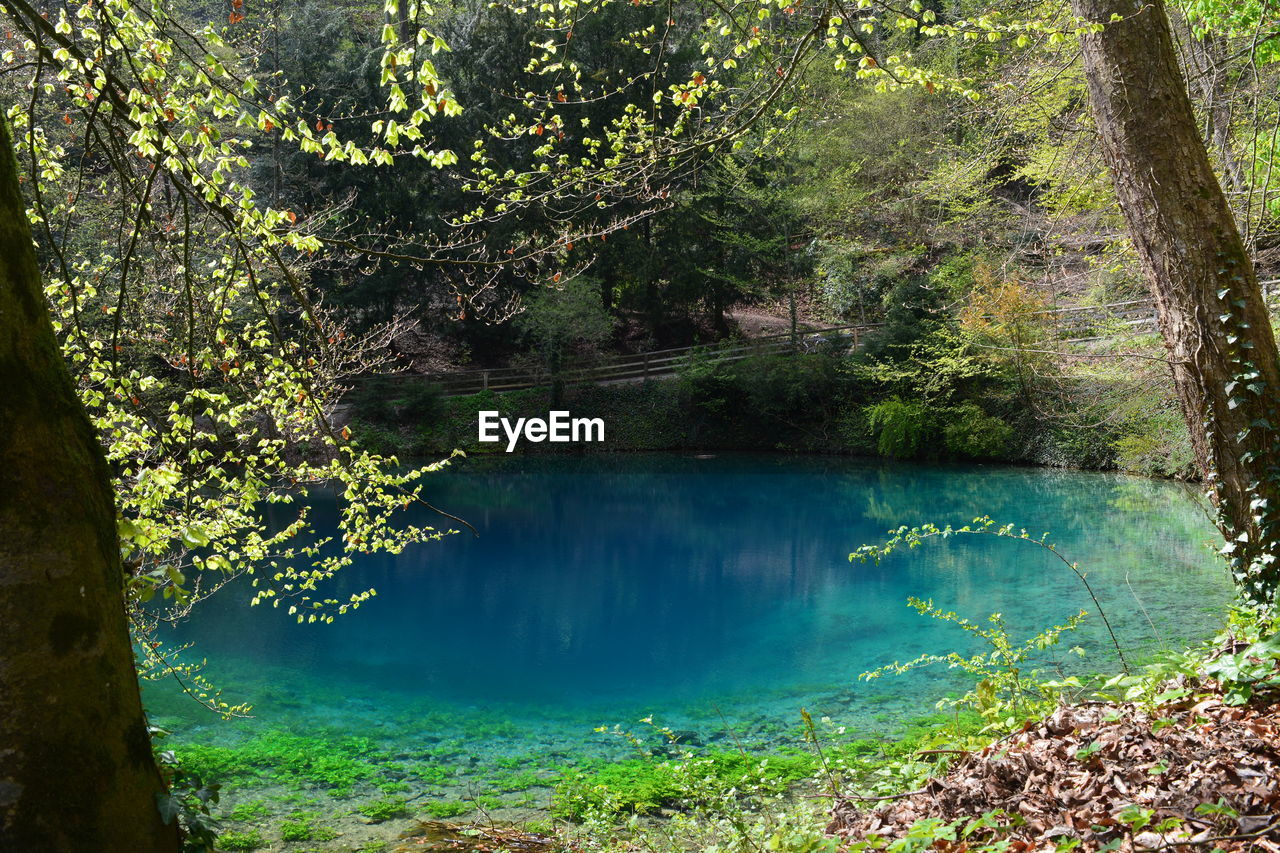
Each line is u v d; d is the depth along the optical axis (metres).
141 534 2.67
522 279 24.17
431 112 2.89
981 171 8.92
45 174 3.86
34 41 3.45
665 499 18.06
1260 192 6.84
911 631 8.52
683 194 24.02
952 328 19.92
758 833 3.50
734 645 8.48
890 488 18.11
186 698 7.08
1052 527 13.20
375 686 7.44
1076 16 4.45
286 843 4.62
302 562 12.50
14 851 1.55
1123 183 4.42
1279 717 3.08
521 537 14.62
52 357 1.73
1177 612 8.16
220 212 3.46
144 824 1.74
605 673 7.75
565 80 21.39
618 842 4.16
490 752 5.96
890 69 4.33
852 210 22.23
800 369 23.30
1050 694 4.14
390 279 22.56
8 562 1.58
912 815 3.21
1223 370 4.23
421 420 24.36
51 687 1.60
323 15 21.73
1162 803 2.63
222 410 4.41
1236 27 6.95
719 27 4.76
